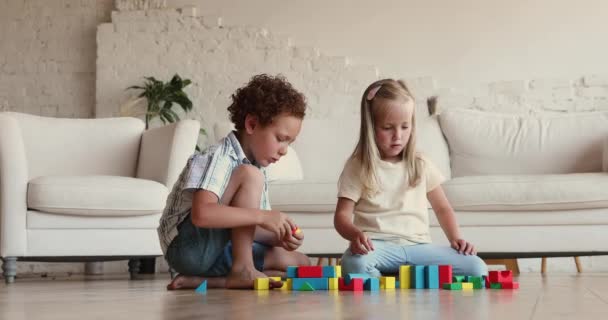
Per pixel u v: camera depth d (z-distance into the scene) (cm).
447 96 538
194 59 580
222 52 577
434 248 200
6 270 305
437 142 421
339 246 351
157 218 338
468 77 539
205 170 171
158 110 561
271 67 570
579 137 405
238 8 578
